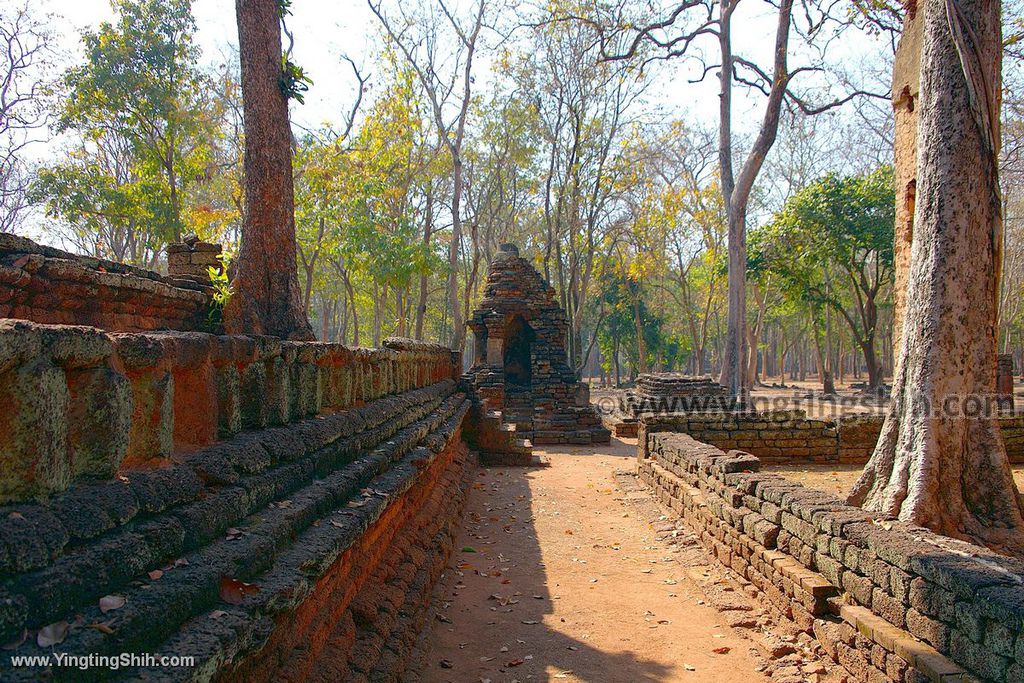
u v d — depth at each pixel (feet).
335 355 16.11
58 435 6.37
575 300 108.37
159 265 94.63
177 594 6.73
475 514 31.83
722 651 17.28
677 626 18.99
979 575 12.56
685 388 68.85
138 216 69.05
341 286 120.16
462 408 40.37
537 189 114.52
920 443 22.35
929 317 22.75
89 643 5.51
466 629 18.37
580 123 98.63
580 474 43.98
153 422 8.29
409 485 16.94
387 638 13.97
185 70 71.05
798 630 17.61
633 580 22.90
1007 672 11.50
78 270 21.07
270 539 8.89
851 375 234.58
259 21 35.63
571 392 68.33
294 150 70.64
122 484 7.23
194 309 30.76
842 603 16.43
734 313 74.38
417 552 18.89
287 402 12.91
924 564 13.66
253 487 9.70
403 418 21.77
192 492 8.39
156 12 67.36
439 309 172.76
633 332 158.92
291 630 10.05
